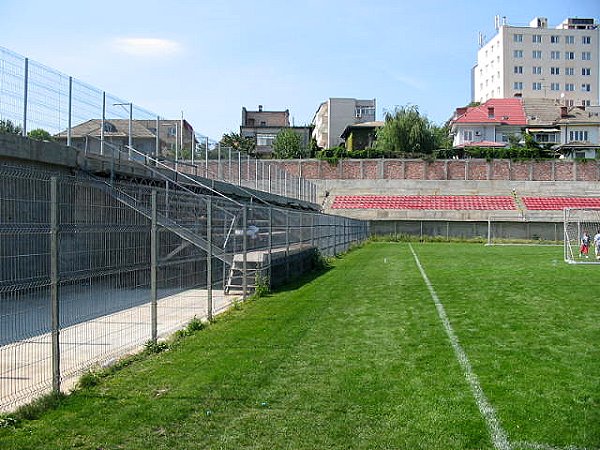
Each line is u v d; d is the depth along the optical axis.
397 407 6.20
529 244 48.28
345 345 9.33
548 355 8.71
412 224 53.47
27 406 5.95
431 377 7.43
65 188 7.43
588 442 5.27
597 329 10.86
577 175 64.81
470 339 9.88
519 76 110.81
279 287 17.44
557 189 63.84
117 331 10.05
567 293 16.27
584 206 57.28
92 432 5.43
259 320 11.61
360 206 59.66
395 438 5.31
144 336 9.74
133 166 18.03
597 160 64.62
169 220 12.50
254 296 15.09
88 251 7.88
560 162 65.12
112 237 8.52
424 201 60.53
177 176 20.61
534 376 7.50
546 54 110.62
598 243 30.22
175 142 23.25
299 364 8.05
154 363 8.06
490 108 86.75
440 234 53.09
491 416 5.93
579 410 6.14
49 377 7.10
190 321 10.94
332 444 5.16
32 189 6.79
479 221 52.59
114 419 5.76
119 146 18.50
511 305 13.95
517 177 65.56
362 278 20.23
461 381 7.24
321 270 23.48
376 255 32.78
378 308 13.35
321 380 7.24
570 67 110.69
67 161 15.17
